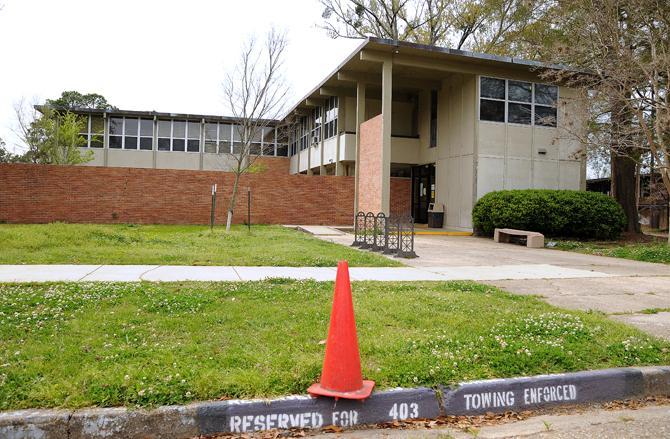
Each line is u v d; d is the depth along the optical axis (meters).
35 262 9.18
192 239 13.91
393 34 28.28
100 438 3.40
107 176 22.02
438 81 22.91
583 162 21.67
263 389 3.81
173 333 4.98
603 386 4.42
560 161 21.36
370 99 25.19
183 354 4.40
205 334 4.96
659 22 15.56
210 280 7.81
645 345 5.03
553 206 17.69
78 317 5.38
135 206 22.28
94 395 3.57
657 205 28.94
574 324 5.56
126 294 6.35
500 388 4.15
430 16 28.33
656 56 14.32
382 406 3.87
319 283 7.74
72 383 3.73
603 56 15.33
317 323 5.45
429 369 4.20
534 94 21.05
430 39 28.83
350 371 3.81
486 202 18.81
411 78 22.47
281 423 3.68
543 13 19.59
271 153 34.72
